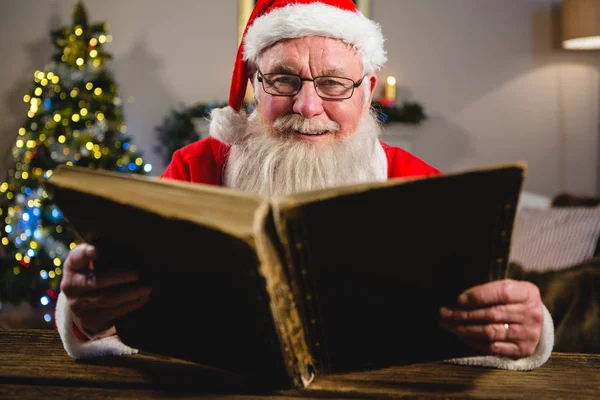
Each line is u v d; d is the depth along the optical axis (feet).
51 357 2.28
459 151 12.97
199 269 1.67
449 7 12.67
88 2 12.74
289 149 3.30
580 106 12.85
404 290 1.80
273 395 1.90
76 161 9.80
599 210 8.26
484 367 2.22
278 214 1.56
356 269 1.71
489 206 1.61
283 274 1.69
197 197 1.59
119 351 2.31
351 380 2.03
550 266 7.89
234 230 1.47
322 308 1.83
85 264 1.91
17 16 12.75
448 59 12.78
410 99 12.87
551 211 8.52
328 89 3.30
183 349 2.05
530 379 2.09
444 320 1.88
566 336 6.32
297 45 3.24
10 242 10.05
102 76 10.38
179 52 12.87
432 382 2.04
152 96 12.95
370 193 1.54
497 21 12.69
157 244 1.69
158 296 1.91
